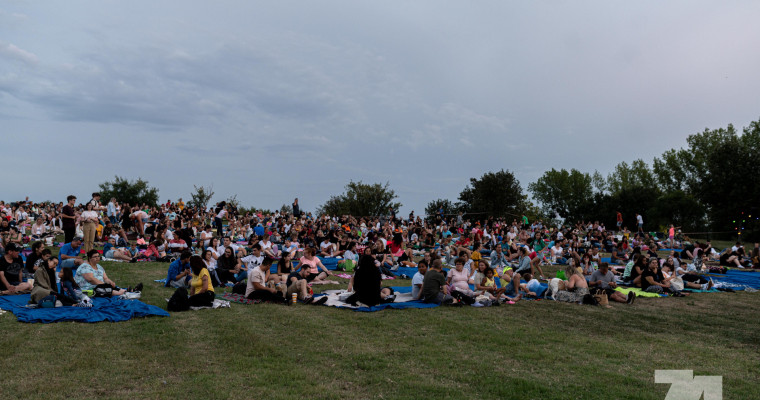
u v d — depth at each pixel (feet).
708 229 185.78
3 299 40.45
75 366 25.22
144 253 68.85
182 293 39.01
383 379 24.77
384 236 94.32
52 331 31.60
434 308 43.45
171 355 27.48
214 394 22.22
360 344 31.01
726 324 40.63
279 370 25.71
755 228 151.12
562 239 90.53
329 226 109.40
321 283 55.52
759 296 56.65
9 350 27.17
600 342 33.42
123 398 21.54
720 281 68.39
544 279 65.36
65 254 52.24
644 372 27.09
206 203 181.27
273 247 74.28
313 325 35.53
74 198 65.67
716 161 187.21
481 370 26.53
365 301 42.78
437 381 24.81
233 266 53.36
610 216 225.56
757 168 178.19
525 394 23.29
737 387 25.13
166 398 21.66
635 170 288.71
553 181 312.91
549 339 33.71
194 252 71.56
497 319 39.91
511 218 190.90
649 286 56.29
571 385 24.64
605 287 50.37
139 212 90.38
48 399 21.18
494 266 66.90
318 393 22.76
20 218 104.32
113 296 42.80
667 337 35.60
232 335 31.83
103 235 79.05
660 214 193.47
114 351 27.84
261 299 43.93
